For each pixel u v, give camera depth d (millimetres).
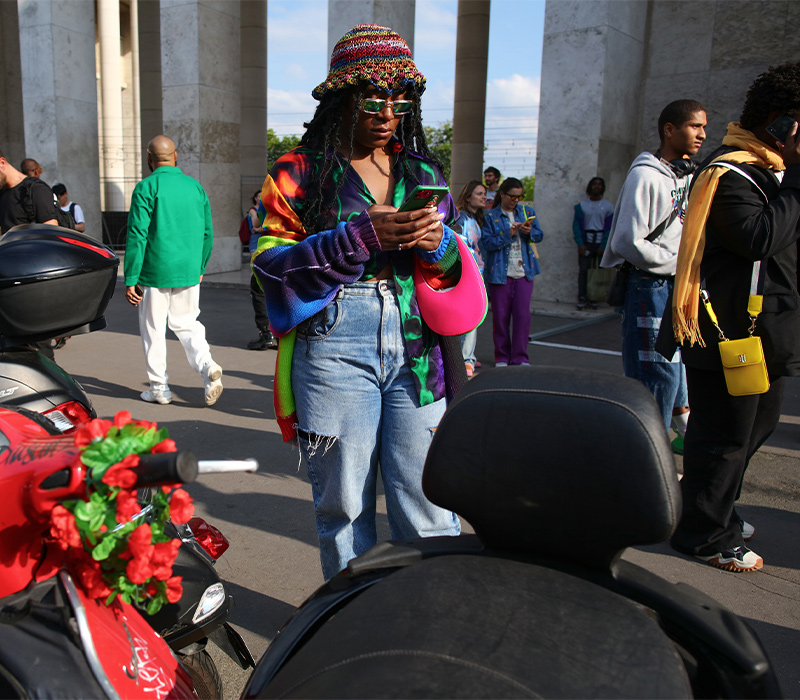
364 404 2041
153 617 1767
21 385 2189
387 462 2113
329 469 2088
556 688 1050
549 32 10141
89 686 1251
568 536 1357
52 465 1228
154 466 1112
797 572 3154
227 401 5762
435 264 2002
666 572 3129
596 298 9867
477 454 1378
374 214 1889
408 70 1989
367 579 1439
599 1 9711
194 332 5555
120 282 13289
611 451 1290
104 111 26188
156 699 1348
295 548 3328
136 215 5254
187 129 13461
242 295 11773
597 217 9922
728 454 3066
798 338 2920
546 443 1333
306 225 2047
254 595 2914
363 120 2018
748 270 2865
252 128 22516
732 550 3141
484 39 19875
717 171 2795
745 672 1215
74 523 1168
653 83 11547
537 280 10789
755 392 2820
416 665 1084
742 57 10688
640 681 1076
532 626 1177
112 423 1212
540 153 10453
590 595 1268
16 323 1965
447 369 2119
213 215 13953
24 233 2043
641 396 1333
